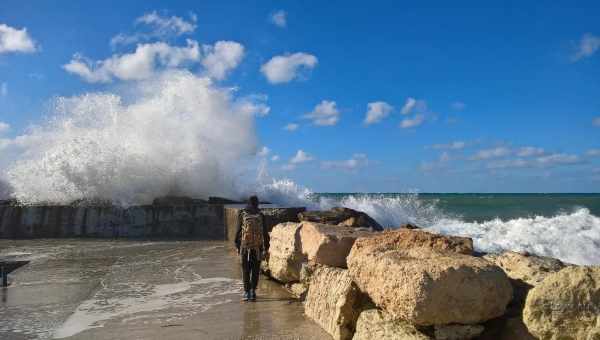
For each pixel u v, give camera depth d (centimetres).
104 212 1434
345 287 465
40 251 1115
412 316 359
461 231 1738
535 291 341
